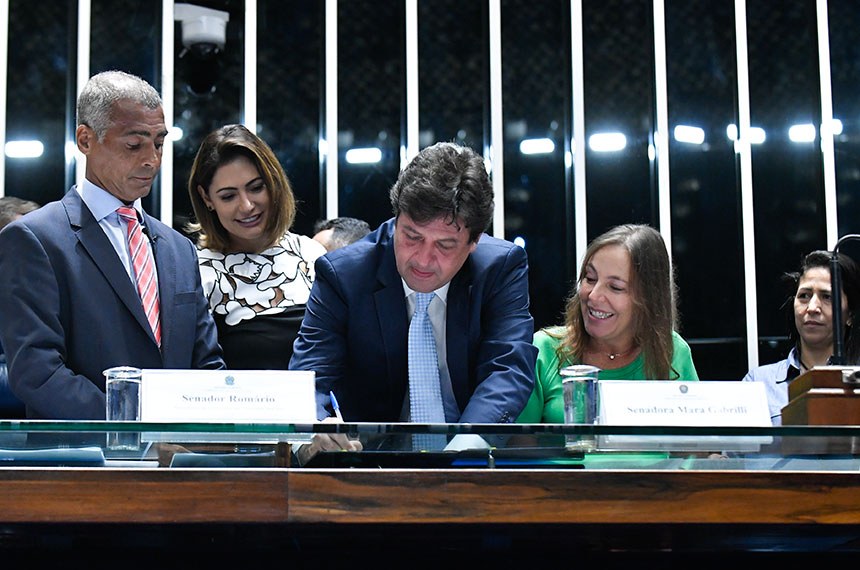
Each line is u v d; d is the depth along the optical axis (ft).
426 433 5.69
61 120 20.51
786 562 6.75
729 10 21.83
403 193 8.16
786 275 13.91
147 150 9.66
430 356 9.13
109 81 9.73
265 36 21.25
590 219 21.45
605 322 10.02
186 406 6.81
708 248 21.53
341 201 21.18
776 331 21.44
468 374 9.15
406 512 5.87
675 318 10.77
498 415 8.59
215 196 10.98
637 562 6.62
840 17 21.85
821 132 21.75
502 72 21.59
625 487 5.99
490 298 9.22
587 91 21.68
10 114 20.38
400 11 21.62
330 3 21.40
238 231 11.02
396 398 9.21
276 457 5.93
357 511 5.85
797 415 7.06
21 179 20.27
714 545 6.63
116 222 9.66
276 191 11.11
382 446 5.88
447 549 6.52
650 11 21.79
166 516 5.79
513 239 21.34
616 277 9.98
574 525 6.48
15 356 8.80
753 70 21.77
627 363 10.34
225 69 21.02
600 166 21.57
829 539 6.65
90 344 9.19
